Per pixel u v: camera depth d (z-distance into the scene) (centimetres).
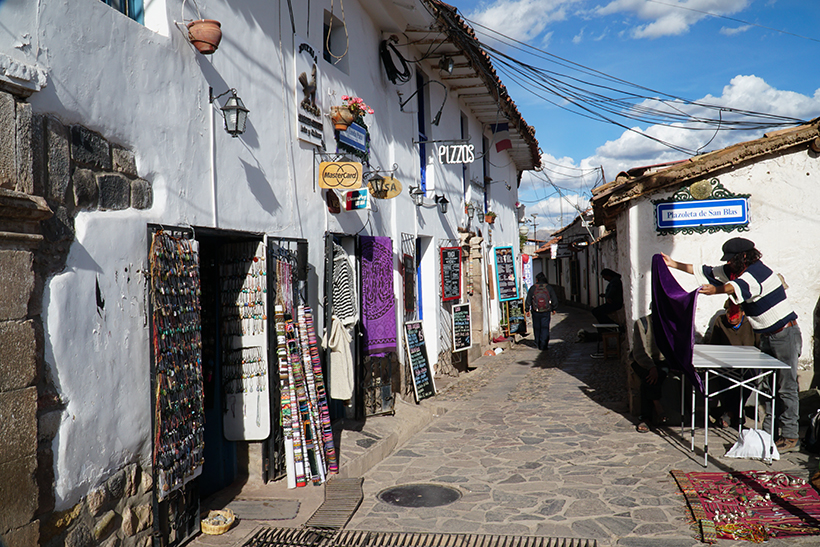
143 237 410
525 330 1838
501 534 456
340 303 721
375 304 820
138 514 394
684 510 485
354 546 443
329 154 730
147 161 421
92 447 355
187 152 468
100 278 369
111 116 386
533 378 1141
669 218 736
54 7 340
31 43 323
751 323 630
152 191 427
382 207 923
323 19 741
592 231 2466
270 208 595
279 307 569
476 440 732
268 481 569
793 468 566
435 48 1068
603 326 1291
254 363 561
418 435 774
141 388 401
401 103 1016
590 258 2698
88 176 364
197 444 454
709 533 432
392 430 739
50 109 336
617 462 614
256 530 470
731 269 635
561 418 816
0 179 300
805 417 679
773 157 709
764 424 650
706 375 593
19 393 306
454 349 1228
